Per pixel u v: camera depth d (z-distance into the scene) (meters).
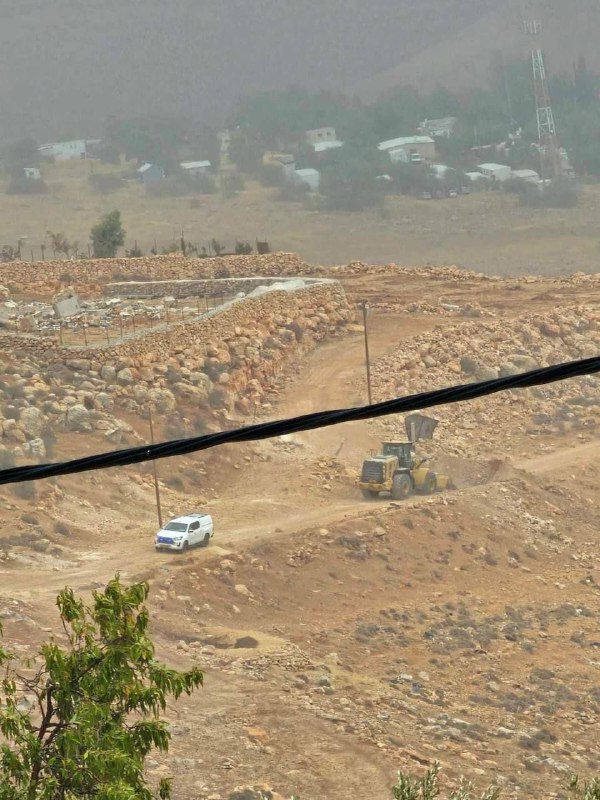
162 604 193.62
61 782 68.88
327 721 148.75
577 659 195.38
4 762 68.19
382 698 163.88
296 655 176.75
